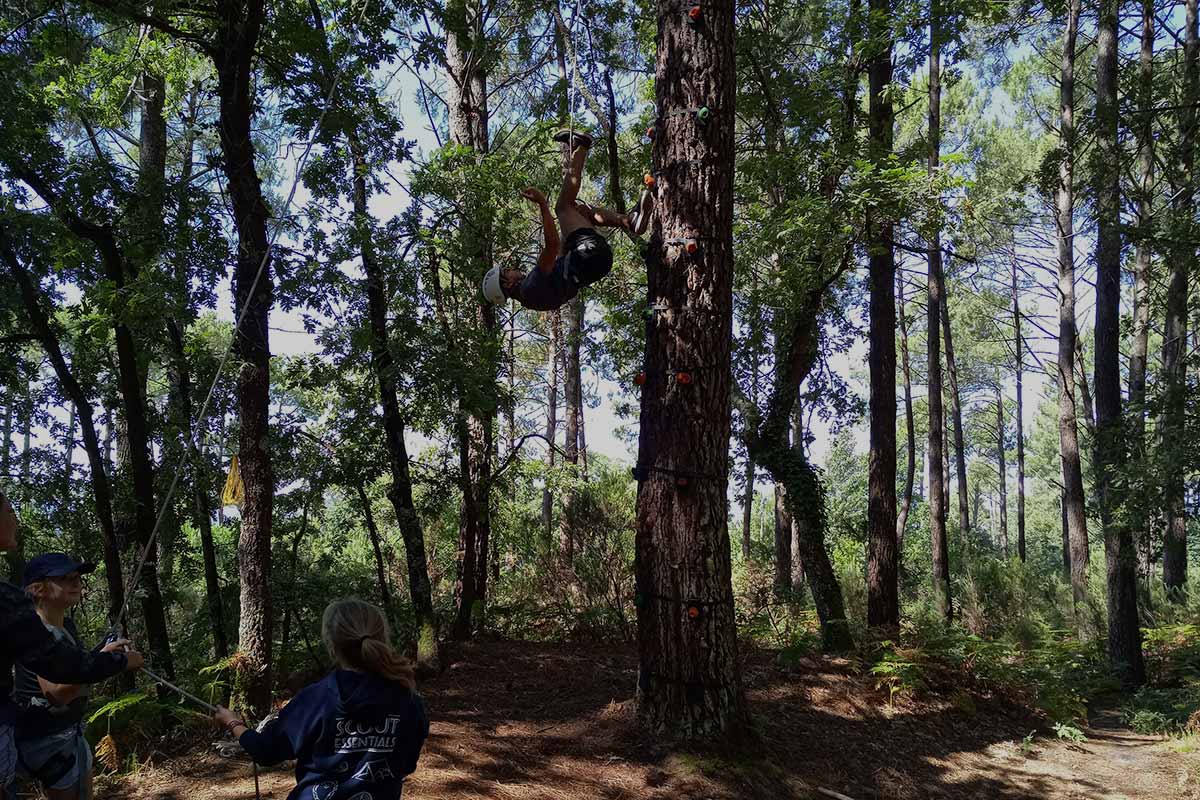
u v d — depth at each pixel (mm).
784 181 11750
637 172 13227
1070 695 11062
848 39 11602
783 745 7754
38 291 9633
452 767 6418
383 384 10102
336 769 2926
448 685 9078
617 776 6535
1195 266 12039
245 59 7902
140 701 6832
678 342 6852
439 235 10594
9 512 3402
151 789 6012
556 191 13977
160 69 13562
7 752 3232
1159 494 11633
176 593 11906
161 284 7762
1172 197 13352
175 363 10281
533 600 12711
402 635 10047
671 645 6922
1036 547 50844
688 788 6359
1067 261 17266
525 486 17797
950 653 10453
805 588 18469
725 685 6922
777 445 12227
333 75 8852
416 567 10094
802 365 12242
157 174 8648
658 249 6969
